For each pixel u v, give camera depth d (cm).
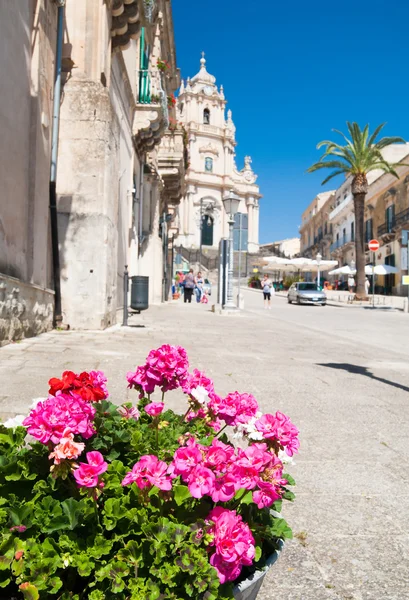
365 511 288
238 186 8194
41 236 902
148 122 1652
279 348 980
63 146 1019
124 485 165
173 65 2852
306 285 3459
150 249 2283
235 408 223
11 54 741
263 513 178
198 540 150
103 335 954
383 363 859
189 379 246
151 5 1664
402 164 3484
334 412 495
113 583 144
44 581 141
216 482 157
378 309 2983
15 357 642
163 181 2466
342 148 3519
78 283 1019
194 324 1388
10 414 388
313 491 311
